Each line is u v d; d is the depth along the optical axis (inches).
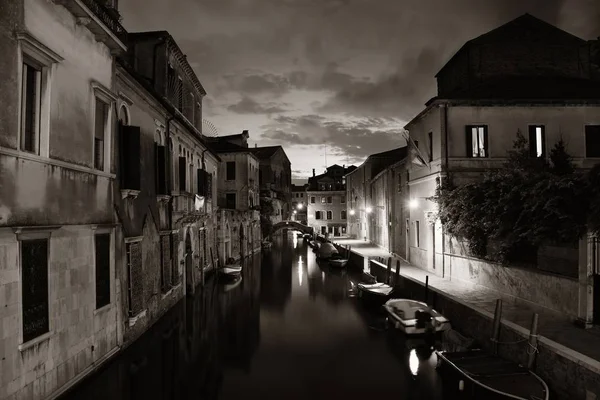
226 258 1152.2
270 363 484.4
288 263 1387.8
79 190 362.0
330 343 553.0
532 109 754.8
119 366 430.0
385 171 1301.7
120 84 456.8
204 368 466.6
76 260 355.3
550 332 409.4
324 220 2704.2
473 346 446.6
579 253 434.9
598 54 879.7
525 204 517.3
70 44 349.7
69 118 346.9
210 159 1029.8
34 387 298.2
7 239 274.7
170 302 633.6
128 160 458.0
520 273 538.9
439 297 577.3
